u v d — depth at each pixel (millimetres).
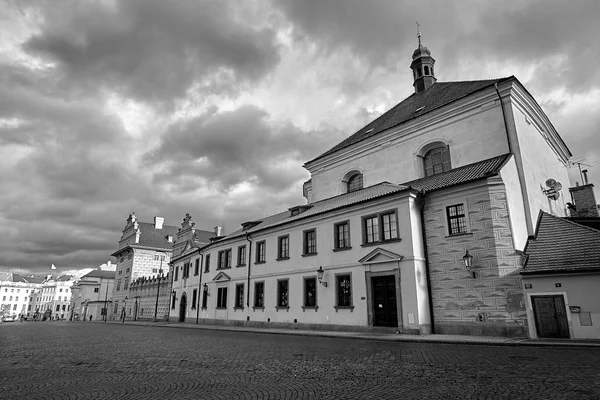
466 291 19359
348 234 24422
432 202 21547
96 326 39562
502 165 20484
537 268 17266
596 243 16922
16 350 15531
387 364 10789
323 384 8336
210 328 30359
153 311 53969
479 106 24688
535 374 8938
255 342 17953
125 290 66438
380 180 29562
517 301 17750
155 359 12516
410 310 20109
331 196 33219
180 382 8727
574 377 8547
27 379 9234
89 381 8930
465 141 25000
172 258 54469
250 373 9750
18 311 154125
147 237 68625
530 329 16969
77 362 12000
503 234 18844
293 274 27625
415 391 7574
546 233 19266
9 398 7391
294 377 9148
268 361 11711
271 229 30594
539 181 24203
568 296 16219
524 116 24812
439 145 26750
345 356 12555
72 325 43375
